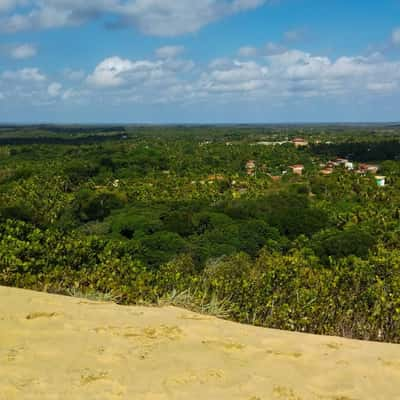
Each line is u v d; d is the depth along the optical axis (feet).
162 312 15.29
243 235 111.86
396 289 20.68
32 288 18.98
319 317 17.97
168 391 9.55
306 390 10.15
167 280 20.29
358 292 20.59
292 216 136.26
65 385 9.42
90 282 20.13
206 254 98.99
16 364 10.17
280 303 19.19
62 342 11.62
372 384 10.77
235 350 12.10
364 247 99.55
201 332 13.24
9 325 12.35
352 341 13.99
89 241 24.13
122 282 20.26
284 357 11.94
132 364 10.71
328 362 11.88
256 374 10.73
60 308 14.21
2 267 19.35
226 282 20.18
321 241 106.63
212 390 9.76
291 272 23.00
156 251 99.19
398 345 13.99
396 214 145.79
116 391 9.36
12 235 23.93
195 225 123.95
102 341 11.89
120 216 133.69
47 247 22.63
